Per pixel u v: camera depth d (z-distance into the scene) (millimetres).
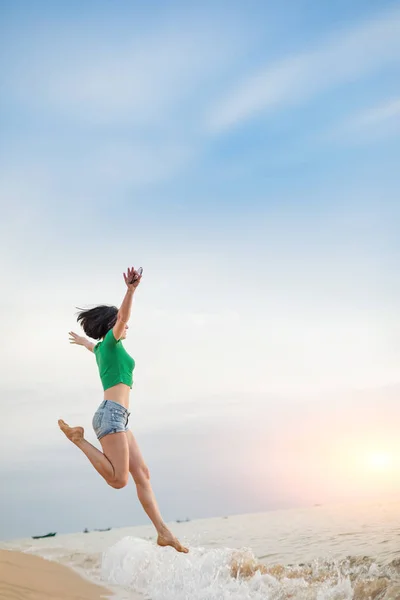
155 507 3346
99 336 3543
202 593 3332
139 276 3268
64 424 3318
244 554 3990
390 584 2826
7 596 3066
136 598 3410
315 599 2887
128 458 3258
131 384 3430
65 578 3900
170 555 4285
